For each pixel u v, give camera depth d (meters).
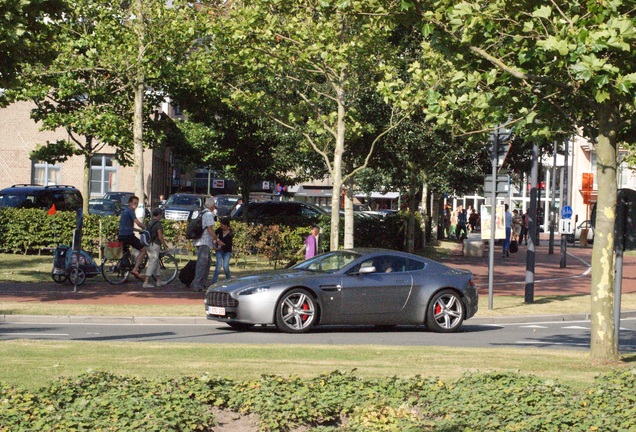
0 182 74.19
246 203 43.78
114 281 29.77
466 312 21.00
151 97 39.88
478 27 13.42
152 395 9.10
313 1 27.94
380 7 13.89
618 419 8.33
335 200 29.56
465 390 9.59
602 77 11.73
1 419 7.92
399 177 46.72
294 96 34.06
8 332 18.89
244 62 29.48
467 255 50.12
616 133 13.71
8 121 74.06
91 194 75.12
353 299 20.09
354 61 28.94
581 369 13.09
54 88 42.59
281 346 15.72
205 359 13.41
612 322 13.83
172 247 40.72
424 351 15.27
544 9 12.27
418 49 36.78
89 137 44.50
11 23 18.50
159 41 32.25
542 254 55.06
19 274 31.92
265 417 8.56
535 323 24.05
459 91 27.38
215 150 42.50
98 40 32.97
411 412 8.86
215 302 20.05
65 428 7.79
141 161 33.72
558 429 8.04
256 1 27.72
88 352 14.15
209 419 8.45
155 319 21.83
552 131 14.42
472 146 42.66
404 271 20.72
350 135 30.50
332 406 8.92
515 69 13.41
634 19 12.08
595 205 14.18
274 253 37.81
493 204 25.55
